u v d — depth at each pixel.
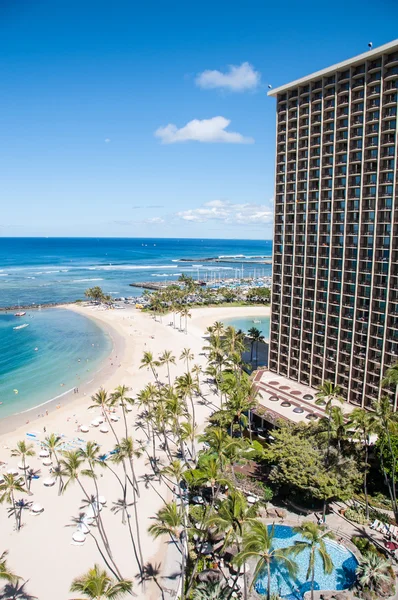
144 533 51.50
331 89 77.31
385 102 68.75
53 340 145.62
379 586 41.25
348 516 52.50
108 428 79.44
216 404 89.94
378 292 71.50
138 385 103.50
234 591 41.47
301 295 86.31
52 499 58.22
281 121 87.44
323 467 52.03
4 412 87.81
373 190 71.38
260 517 52.25
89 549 48.88
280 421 69.00
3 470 65.06
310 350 85.75
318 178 80.69
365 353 74.06
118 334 154.62
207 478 51.19
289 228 88.25
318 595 41.50
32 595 42.38
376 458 59.12
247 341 135.12
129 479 61.56
